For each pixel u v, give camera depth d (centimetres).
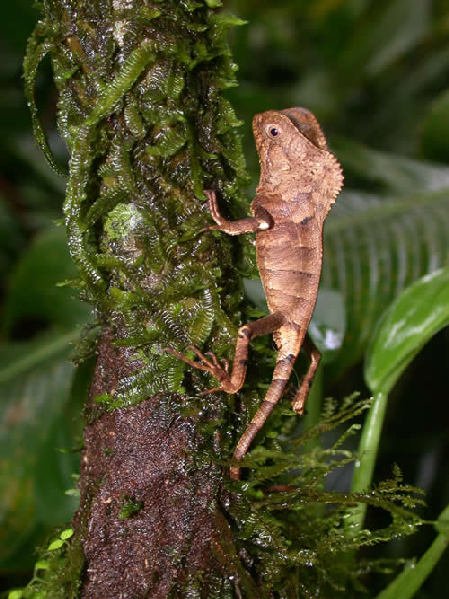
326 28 145
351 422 90
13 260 113
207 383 71
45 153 72
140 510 70
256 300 79
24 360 90
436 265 87
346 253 87
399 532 73
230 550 70
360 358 86
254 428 71
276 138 77
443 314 76
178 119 70
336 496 71
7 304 94
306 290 76
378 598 74
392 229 89
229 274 72
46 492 85
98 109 69
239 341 71
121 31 69
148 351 70
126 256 70
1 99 109
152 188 70
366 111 152
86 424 72
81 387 85
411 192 92
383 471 104
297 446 73
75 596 71
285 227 77
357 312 86
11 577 93
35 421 88
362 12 141
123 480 70
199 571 70
